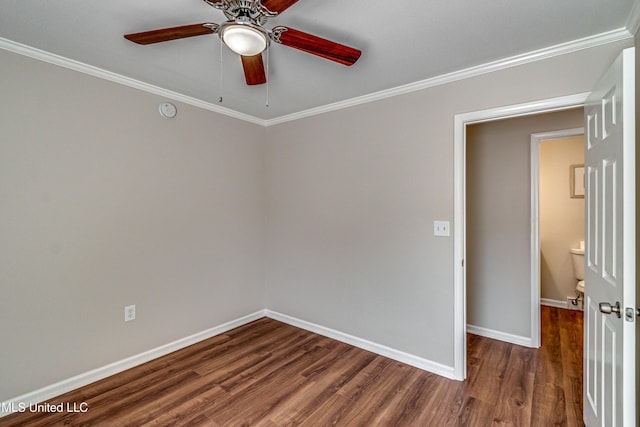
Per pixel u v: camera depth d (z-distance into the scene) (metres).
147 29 1.76
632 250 1.17
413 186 2.48
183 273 2.79
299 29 1.73
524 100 2.02
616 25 1.68
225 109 3.10
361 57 2.04
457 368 2.29
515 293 2.92
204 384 2.23
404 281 2.55
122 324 2.40
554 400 2.04
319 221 3.11
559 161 3.98
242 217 3.32
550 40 1.84
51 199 2.06
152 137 2.57
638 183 1.53
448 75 2.29
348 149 2.88
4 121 1.88
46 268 2.04
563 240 3.96
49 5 1.54
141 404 2.00
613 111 1.31
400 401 2.04
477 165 3.13
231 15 1.36
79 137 2.18
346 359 2.60
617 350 1.26
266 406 1.99
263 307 3.59
